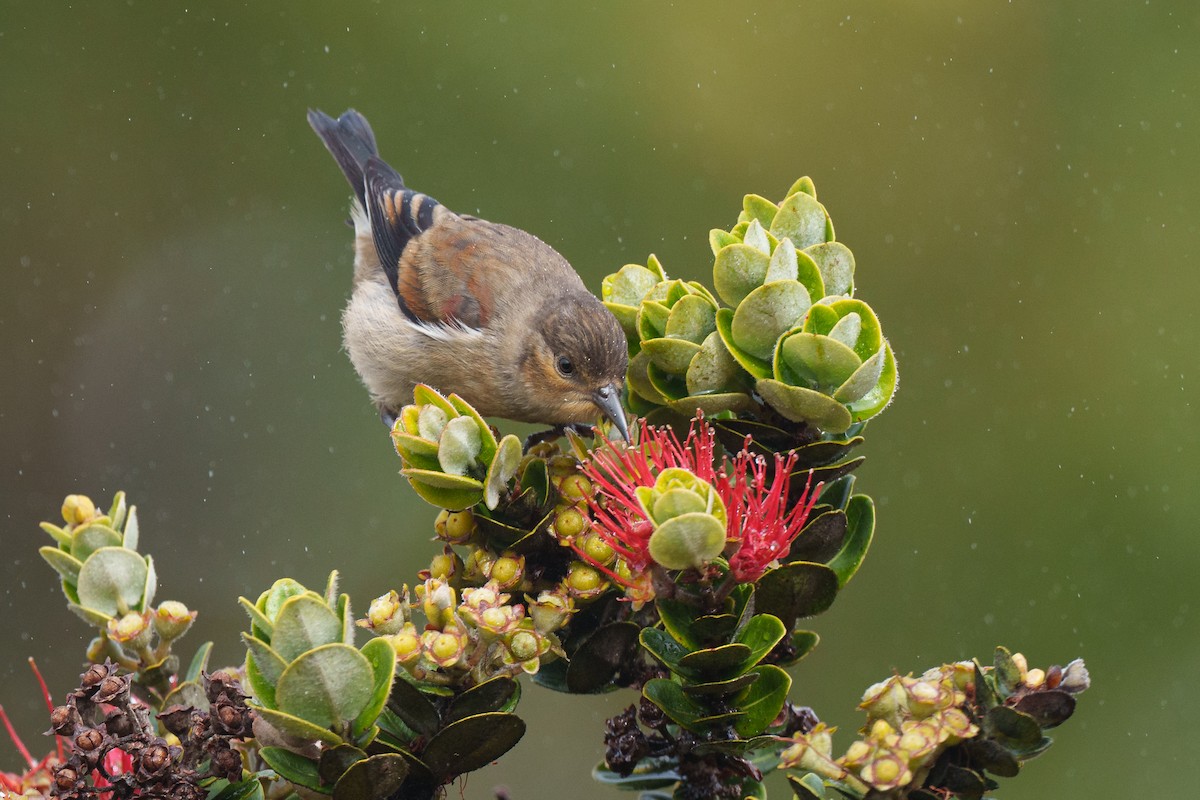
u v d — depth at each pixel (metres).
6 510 13.05
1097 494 12.44
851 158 13.48
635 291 4.92
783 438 4.36
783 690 3.81
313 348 13.61
